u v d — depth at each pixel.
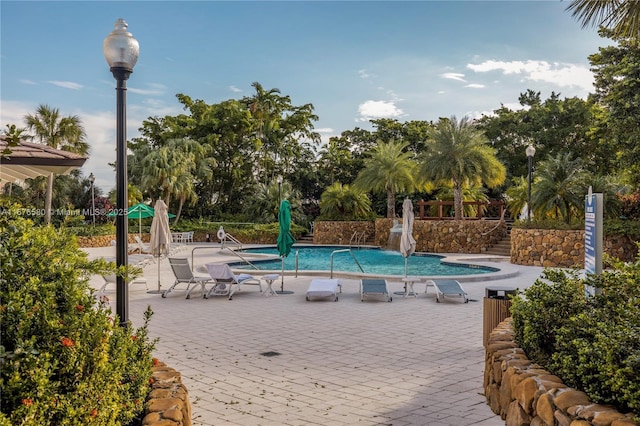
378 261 23.19
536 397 3.65
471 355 6.85
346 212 33.34
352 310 10.16
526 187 26.36
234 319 9.30
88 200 35.44
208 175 37.62
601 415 2.99
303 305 10.72
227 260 21.56
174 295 12.06
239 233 32.88
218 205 40.91
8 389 2.47
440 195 32.12
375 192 31.17
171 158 35.41
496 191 36.47
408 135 41.16
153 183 34.53
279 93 44.31
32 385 2.57
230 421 4.61
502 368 4.51
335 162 41.34
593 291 4.77
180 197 35.94
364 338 7.84
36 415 2.53
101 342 2.99
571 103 36.06
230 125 41.22
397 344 7.47
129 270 3.81
